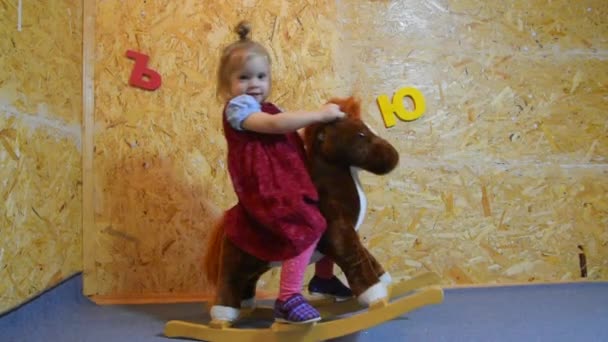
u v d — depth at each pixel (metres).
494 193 1.73
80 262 1.57
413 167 1.69
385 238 1.67
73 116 1.54
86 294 1.57
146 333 1.20
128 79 1.61
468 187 1.72
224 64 1.19
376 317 1.04
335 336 1.06
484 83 1.74
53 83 1.41
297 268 1.06
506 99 1.75
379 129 1.68
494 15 1.75
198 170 1.63
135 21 1.62
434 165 1.70
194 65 1.63
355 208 1.14
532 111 1.75
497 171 1.73
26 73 1.25
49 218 1.37
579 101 1.78
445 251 1.70
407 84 1.70
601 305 1.42
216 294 1.17
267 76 1.18
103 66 1.60
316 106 1.66
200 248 1.62
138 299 1.56
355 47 1.68
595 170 1.77
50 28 1.39
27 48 1.26
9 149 1.16
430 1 1.72
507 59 1.75
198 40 1.63
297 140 1.18
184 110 1.62
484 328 1.20
